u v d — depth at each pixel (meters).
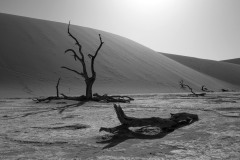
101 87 48.50
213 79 87.19
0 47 52.25
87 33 71.94
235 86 89.38
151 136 7.28
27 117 12.34
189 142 6.43
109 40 73.81
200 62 106.88
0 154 5.73
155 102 20.97
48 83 45.59
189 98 26.55
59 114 13.30
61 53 56.62
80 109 15.93
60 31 66.00
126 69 60.12
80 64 55.03
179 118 9.11
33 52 53.94
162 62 75.38
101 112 13.70
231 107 14.62
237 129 7.82
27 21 65.12
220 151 5.54
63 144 6.58
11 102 23.58
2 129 8.91
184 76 71.19
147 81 57.66
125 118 7.71
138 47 81.06
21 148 6.23
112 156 5.39
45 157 5.43
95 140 6.96
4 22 60.88
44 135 7.71
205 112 12.50
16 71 47.09
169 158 5.14
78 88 45.62
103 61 59.94
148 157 5.25
